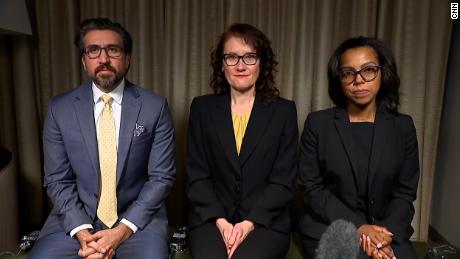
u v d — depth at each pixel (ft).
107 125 5.09
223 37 5.40
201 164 5.53
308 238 5.30
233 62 5.25
